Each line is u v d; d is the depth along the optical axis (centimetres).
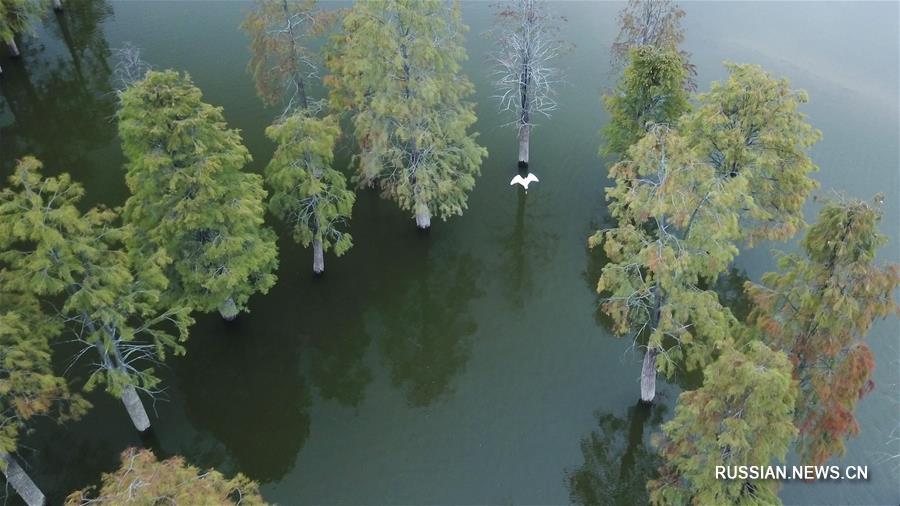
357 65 3328
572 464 3083
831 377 2266
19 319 2481
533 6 4169
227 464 3084
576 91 5200
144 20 6069
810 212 4116
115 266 2583
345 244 3594
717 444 2150
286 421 3250
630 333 3616
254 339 3562
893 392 3203
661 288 2730
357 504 2936
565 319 3722
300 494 2970
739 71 3419
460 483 3009
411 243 4100
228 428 3216
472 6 6247
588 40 5772
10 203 2353
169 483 2041
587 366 3481
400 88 3488
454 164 4097
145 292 2712
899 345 3409
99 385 3284
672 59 3616
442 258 4031
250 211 2952
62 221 2366
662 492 2500
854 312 2138
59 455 3017
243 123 4822
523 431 3209
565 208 4309
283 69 3922
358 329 3659
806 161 3394
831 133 4728
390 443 3170
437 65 3497
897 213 4100
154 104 2666
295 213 3588
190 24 5991
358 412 3303
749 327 2630
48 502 2855
